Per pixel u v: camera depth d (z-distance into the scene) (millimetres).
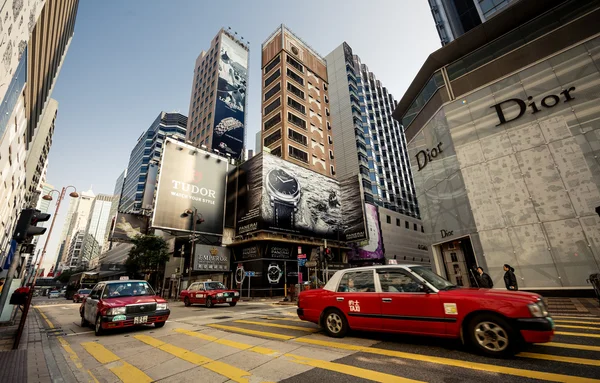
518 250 13445
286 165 30484
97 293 8477
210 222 28234
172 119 85125
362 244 33375
